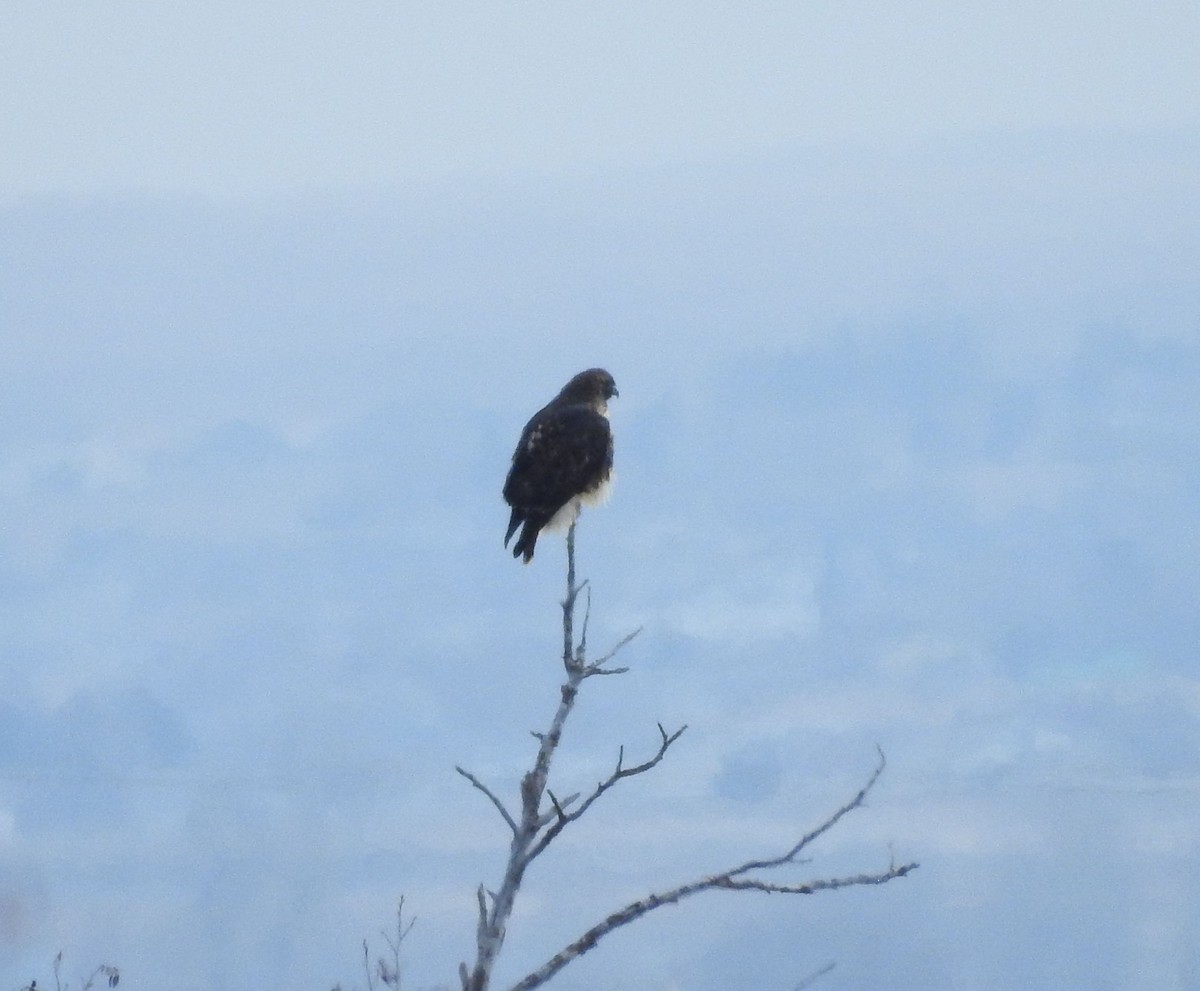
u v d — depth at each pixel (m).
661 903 11.32
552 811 11.54
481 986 11.18
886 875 11.43
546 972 11.12
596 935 11.23
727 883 11.38
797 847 11.53
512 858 11.45
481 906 11.41
